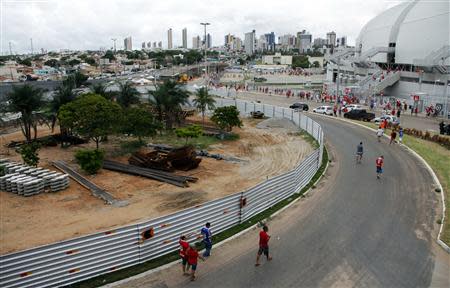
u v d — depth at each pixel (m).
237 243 14.91
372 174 24.64
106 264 12.50
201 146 33.31
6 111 31.66
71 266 11.83
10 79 98.69
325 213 17.97
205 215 15.02
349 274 12.86
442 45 59.41
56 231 16.41
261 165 27.55
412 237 15.57
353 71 88.00
